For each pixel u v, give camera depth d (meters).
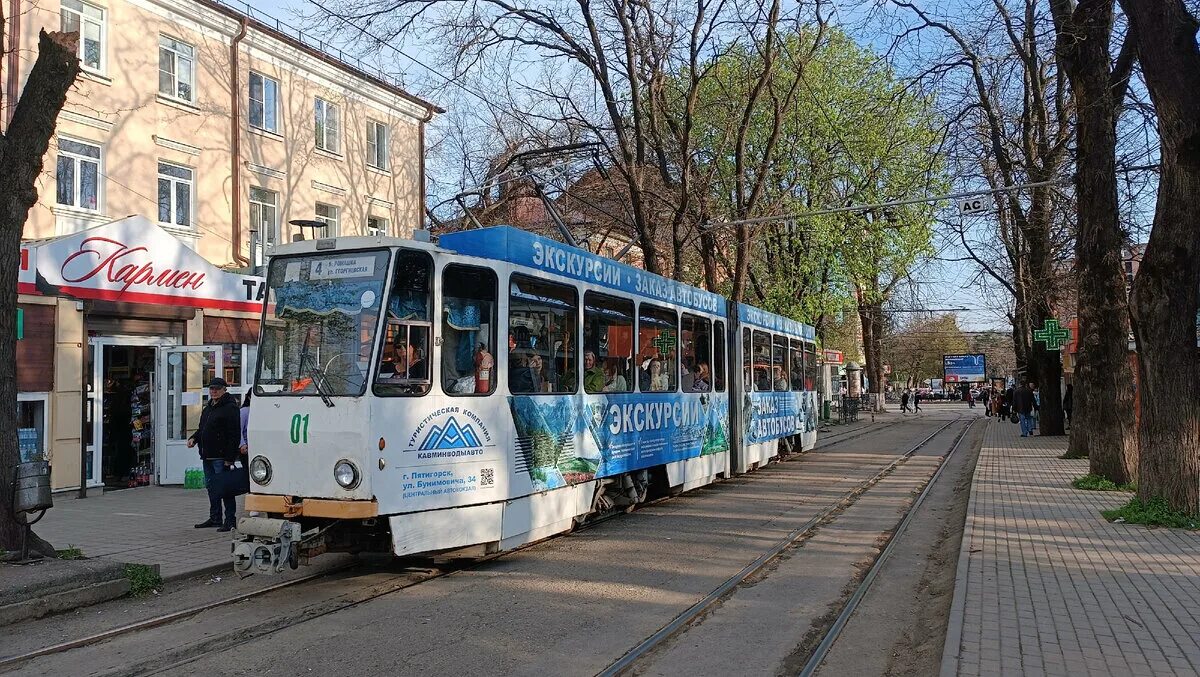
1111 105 13.49
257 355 7.96
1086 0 13.02
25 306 13.04
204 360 15.91
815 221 29.17
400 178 24.83
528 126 20.94
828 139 28.42
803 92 27.55
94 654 5.88
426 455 7.74
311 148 21.58
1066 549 8.77
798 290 31.22
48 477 7.80
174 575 8.06
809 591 7.76
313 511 7.39
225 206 18.98
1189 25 9.21
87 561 7.65
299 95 21.25
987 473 16.52
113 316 14.50
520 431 8.79
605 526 11.11
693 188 21.92
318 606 7.12
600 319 10.60
